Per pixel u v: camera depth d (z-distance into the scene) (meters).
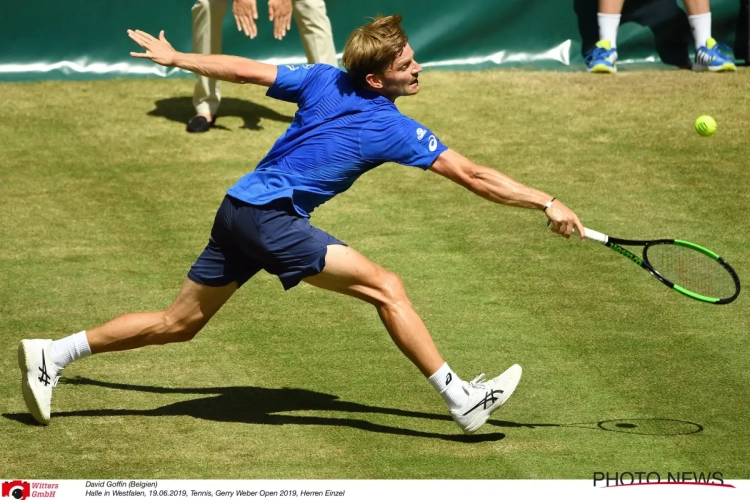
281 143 16.89
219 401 18.95
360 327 22.09
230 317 22.53
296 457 17.00
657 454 17.02
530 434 17.72
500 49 40.59
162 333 17.69
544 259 25.45
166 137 33.84
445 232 27.22
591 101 36.50
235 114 36.06
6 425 17.98
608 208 28.30
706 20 39.12
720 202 28.61
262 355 20.81
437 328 21.95
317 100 16.81
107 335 17.62
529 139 33.34
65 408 18.61
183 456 17.02
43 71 38.78
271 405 18.83
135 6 38.66
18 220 27.86
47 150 32.59
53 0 38.19
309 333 21.80
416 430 17.91
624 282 24.09
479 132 33.91
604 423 18.06
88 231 27.28
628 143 32.94
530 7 40.19
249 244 16.52
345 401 18.98
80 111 35.72
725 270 18.50
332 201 29.33
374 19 17.14
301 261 16.45
